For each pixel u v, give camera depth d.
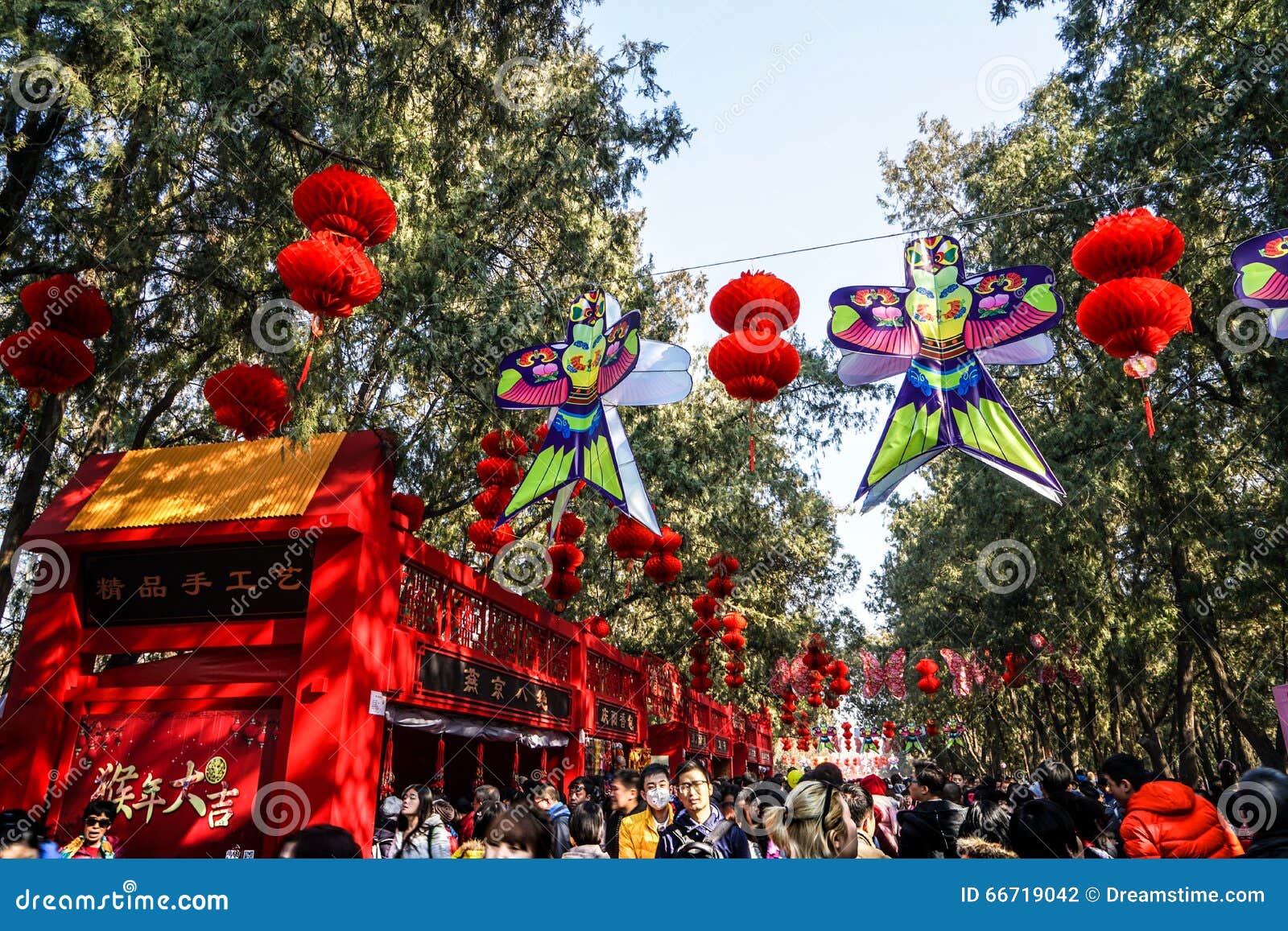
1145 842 4.29
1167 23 13.38
